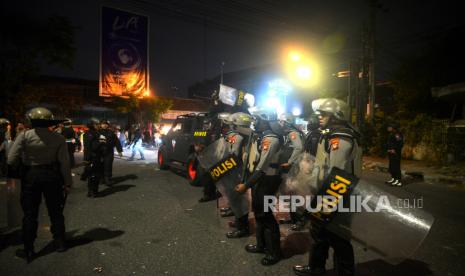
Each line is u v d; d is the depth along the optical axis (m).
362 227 2.70
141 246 4.35
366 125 16.80
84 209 6.17
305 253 4.11
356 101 16.45
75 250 4.20
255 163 3.79
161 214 5.86
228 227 5.14
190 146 8.77
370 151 16.62
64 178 4.13
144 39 30.05
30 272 3.58
